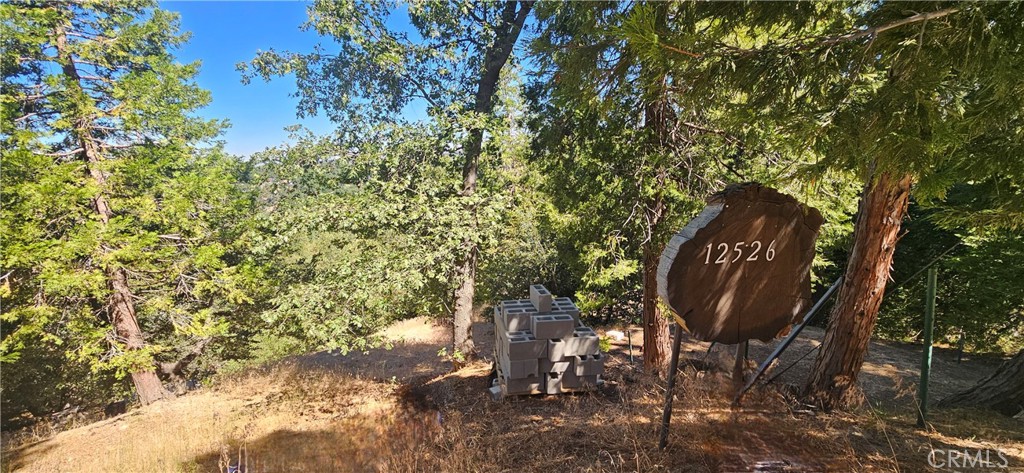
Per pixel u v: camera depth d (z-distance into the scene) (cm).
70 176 771
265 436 616
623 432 377
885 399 562
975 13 190
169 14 1067
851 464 293
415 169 908
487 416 523
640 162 566
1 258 705
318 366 1118
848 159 236
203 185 932
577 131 638
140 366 900
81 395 1284
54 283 735
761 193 248
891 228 414
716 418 362
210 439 625
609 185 586
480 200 866
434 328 1745
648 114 582
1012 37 199
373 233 890
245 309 1120
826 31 253
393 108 961
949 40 199
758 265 256
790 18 270
